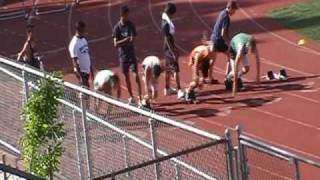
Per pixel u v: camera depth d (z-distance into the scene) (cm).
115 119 1817
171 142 1709
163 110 2658
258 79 2877
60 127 1705
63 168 1862
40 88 1689
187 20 4066
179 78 2931
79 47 2491
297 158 1477
